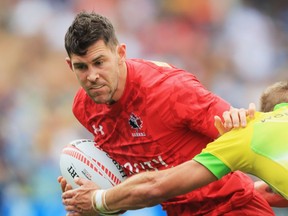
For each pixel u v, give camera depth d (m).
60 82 48.47
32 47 50.22
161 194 15.91
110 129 18.84
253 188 18.81
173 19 53.97
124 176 19.30
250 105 16.17
